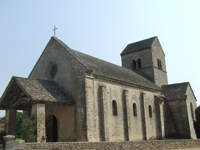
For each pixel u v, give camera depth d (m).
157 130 32.94
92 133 21.05
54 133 24.00
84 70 22.06
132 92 28.81
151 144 20.02
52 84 23.52
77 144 14.52
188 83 39.12
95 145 15.56
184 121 34.84
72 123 21.52
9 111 22.94
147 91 32.56
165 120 36.06
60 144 13.66
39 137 18.08
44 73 26.50
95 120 21.81
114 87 25.59
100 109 22.84
